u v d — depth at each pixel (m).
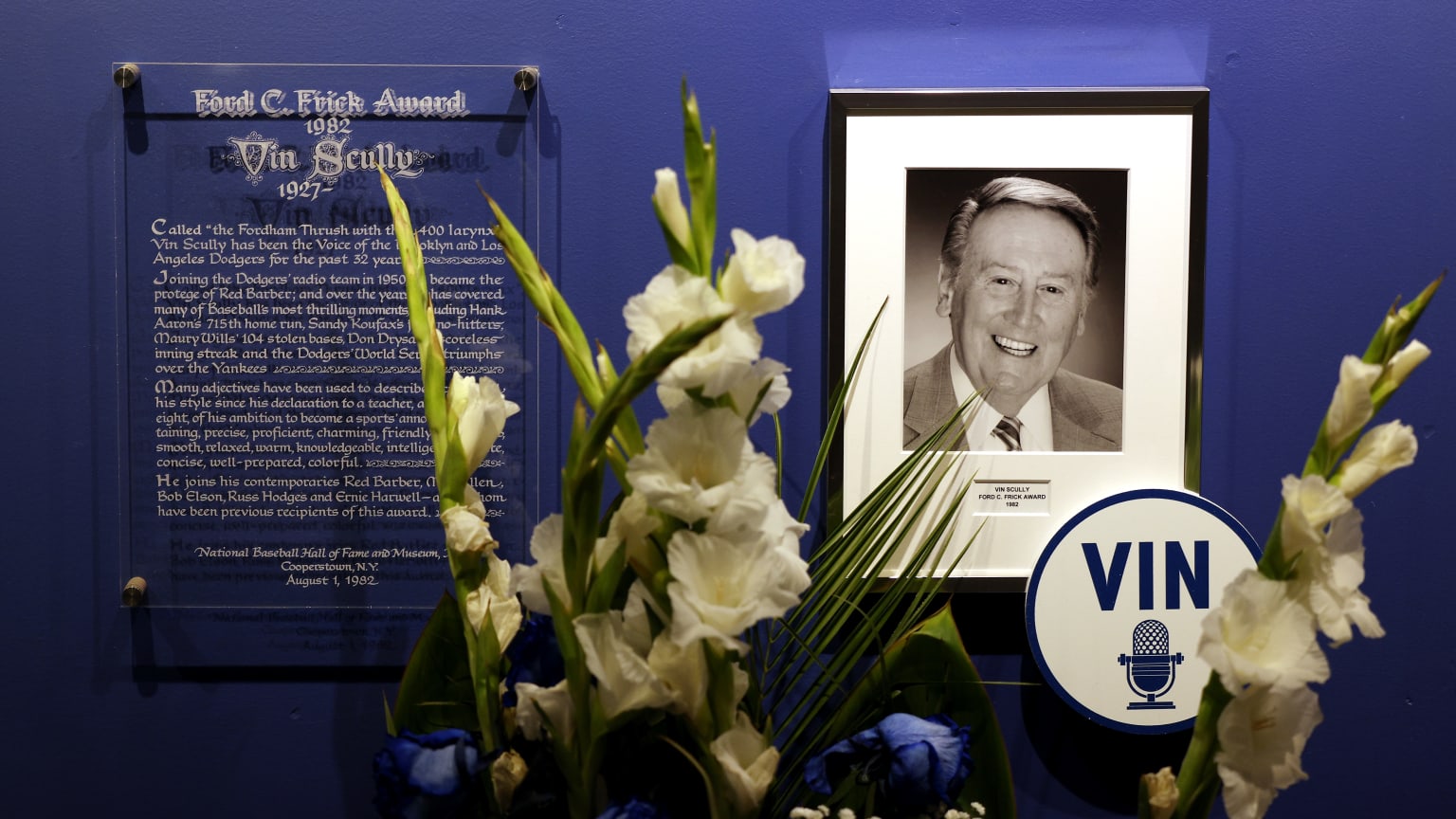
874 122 0.91
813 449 0.94
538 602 0.64
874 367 0.92
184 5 0.91
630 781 0.67
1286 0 0.94
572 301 0.93
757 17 0.93
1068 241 0.92
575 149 0.93
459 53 0.92
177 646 0.93
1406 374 0.55
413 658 0.80
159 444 0.92
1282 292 0.95
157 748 0.94
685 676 0.60
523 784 0.67
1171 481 0.93
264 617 0.93
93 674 0.93
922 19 0.93
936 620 0.79
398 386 0.93
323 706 0.94
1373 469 0.54
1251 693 0.55
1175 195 0.92
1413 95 0.94
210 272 0.92
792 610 0.90
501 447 0.93
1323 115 0.94
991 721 0.78
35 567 0.93
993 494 0.92
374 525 0.93
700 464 0.59
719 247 0.94
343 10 0.92
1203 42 0.94
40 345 0.92
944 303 0.92
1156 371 0.93
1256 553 0.91
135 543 0.92
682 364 0.57
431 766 0.68
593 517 0.61
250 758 0.94
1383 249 0.95
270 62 0.92
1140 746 0.95
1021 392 0.92
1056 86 0.93
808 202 0.93
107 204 0.92
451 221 0.92
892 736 0.68
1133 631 0.91
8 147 0.91
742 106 0.93
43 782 0.93
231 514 0.93
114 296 0.92
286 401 0.92
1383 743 0.95
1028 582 0.90
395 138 0.92
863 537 0.80
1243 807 0.55
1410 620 0.95
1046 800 0.95
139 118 0.91
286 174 0.92
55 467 0.93
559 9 0.93
